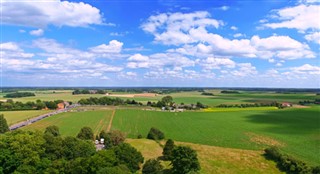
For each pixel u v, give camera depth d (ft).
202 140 394.32
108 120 568.82
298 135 436.76
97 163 211.61
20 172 209.26
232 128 496.64
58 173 216.54
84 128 356.79
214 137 417.90
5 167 216.95
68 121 545.44
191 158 252.01
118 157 242.17
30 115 620.08
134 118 606.14
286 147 361.30
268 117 636.07
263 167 279.69
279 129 488.02
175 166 254.06
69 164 219.20
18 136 235.81
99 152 231.50
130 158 248.32
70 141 255.91
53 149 243.19
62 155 244.63
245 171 268.82
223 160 295.07
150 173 245.86
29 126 481.05
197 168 255.29
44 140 247.09
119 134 331.77
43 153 237.45
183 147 259.19
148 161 255.29
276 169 276.00
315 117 631.97
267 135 435.94
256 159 299.58
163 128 489.67
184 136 421.18
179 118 618.44
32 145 230.07
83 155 246.68
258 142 387.34
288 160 277.03
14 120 545.85
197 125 526.57
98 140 354.13
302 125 527.81
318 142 389.60
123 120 573.74
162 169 259.19
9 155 217.77
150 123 542.57
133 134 426.92
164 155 296.92
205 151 325.01
